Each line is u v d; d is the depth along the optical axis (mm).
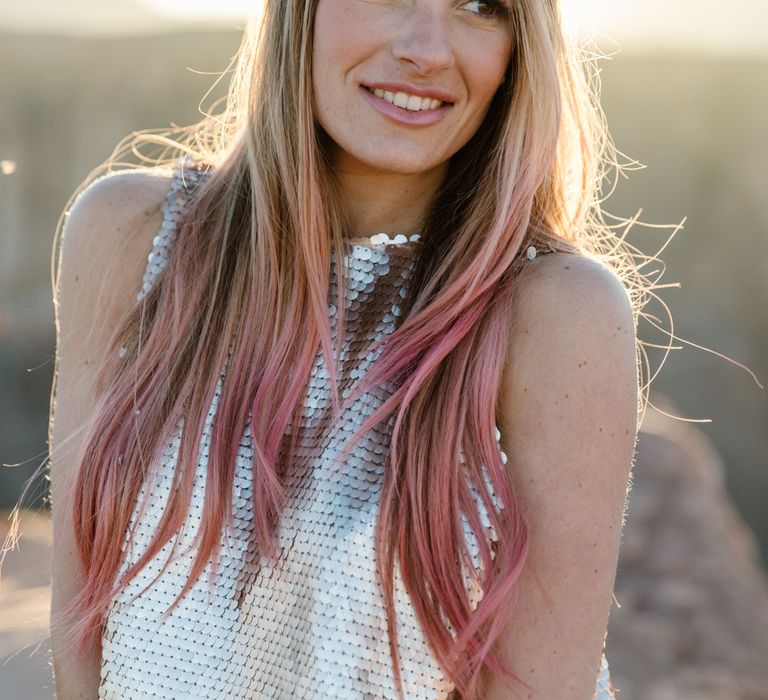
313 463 1458
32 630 3836
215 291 1578
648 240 41906
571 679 1398
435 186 1577
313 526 1433
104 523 1514
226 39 46688
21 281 37594
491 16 1465
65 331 1665
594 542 1391
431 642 1377
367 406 1463
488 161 1545
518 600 1402
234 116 1797
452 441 1394
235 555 1457
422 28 1436
